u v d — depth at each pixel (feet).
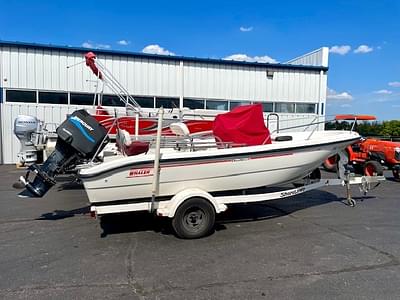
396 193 26.14
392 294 10.02
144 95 45.98
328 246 14.07
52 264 12.09
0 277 11.03
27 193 16.76
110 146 19.56
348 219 18.35
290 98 52.26
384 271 11.62
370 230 16.37
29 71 41.83
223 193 16.40
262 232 15.92
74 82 43.21
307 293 10.04
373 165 30.73
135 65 45.47
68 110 43.19
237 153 15.57
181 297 9.80
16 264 12.07
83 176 14.06
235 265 12.06
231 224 17.24
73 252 13.26
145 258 12.68
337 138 18.25
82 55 43.29
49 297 9.74
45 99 42.57
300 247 13.93
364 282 10.78
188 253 13.21
